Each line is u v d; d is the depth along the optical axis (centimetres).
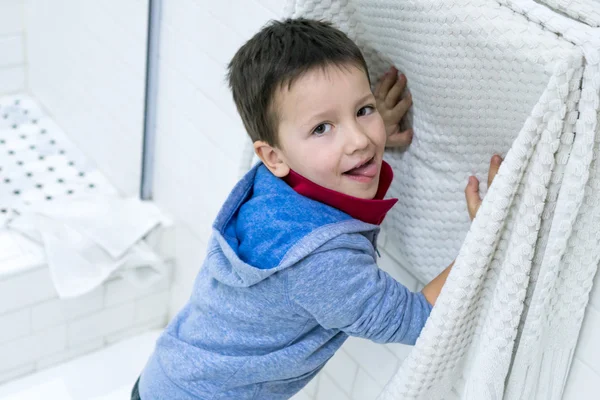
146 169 178
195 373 103
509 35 77
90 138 193
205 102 150
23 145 198
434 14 83
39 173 190
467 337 95
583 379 93
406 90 103
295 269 89
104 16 168
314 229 90
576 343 92
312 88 86
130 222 176
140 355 182
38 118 208
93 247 171
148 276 179
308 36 88
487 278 89
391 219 112
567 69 72
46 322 172
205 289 103
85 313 176
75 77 188
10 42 206
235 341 99
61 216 174
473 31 80
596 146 76
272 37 89
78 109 193
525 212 79
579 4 75
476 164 96
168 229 177
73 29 181
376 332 91
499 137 90
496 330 86
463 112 91
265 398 106
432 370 93
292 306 93
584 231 80
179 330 108
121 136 180
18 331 170
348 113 88
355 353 133
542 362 90
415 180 104
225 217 98
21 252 167
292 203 93
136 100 169
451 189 100
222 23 138
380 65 104
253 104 91
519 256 81
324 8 97
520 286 83
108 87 177
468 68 85
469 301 88
